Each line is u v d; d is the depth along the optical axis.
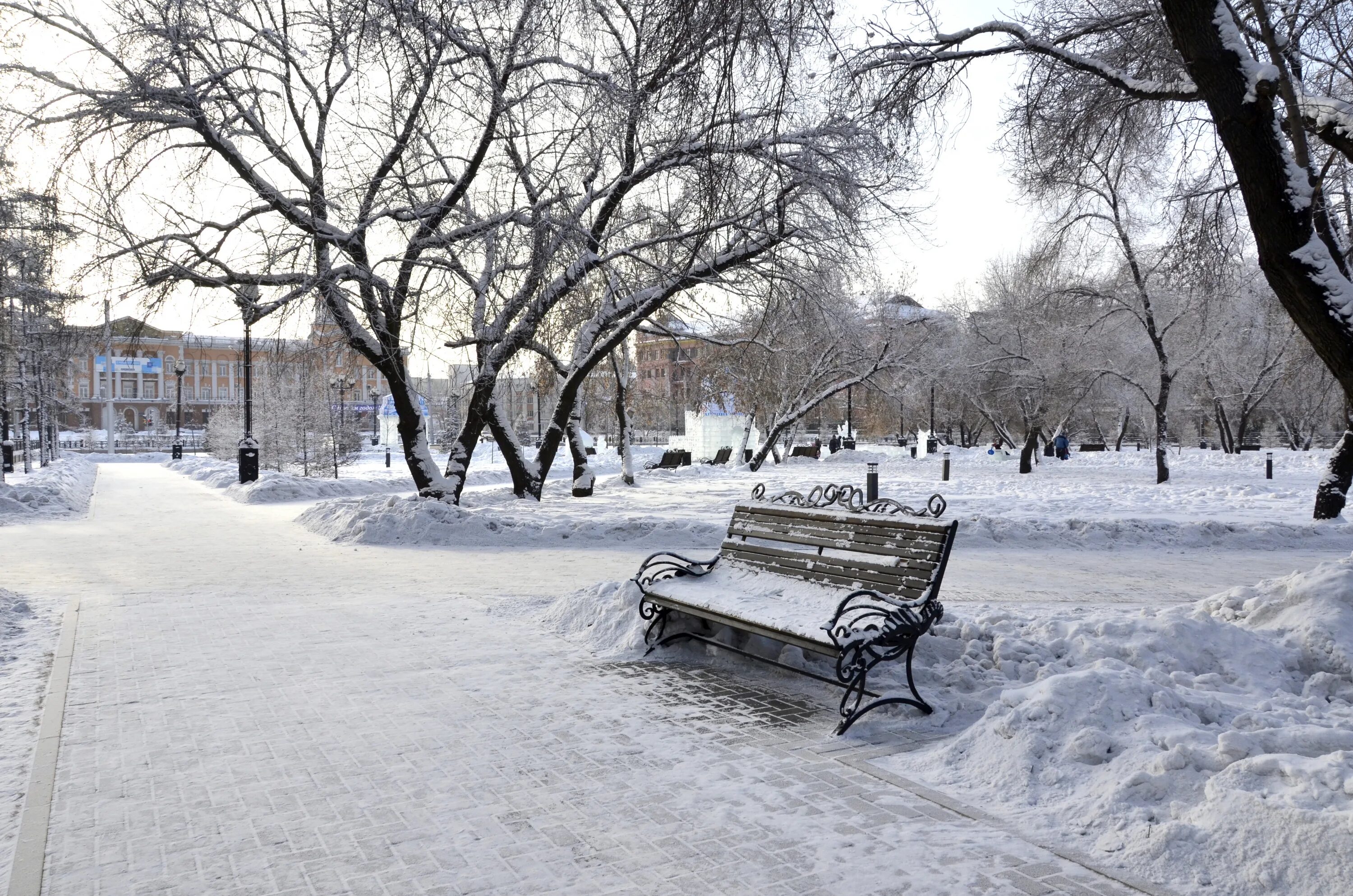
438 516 16.12
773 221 18.16
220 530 18.03
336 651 7.49
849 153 16.34
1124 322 34.31
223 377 109.56
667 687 6.41
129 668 6.89
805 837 3.90
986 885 3.45
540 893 3.42
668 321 24.45
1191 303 27.00
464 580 11.66
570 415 25.50
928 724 5.51
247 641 7.88
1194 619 6.53
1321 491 18.08
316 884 3.49
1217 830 3.64
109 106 15.11
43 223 15.87
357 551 14.69
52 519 20.22
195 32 15.54
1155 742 4.46
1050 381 36.94
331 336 18.95
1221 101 6.67
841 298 22.88
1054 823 4.03
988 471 41.50
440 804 4.29
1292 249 6.71
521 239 17.22
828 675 6.54
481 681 6.56
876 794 4.41
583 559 13.80
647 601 7.46
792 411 38.56
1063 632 6.72
